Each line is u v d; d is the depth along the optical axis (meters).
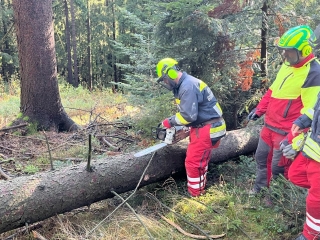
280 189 3.34
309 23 5.13
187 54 5.22
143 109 5.36
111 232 3.07
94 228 2.99
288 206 3.24
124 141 5.62
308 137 2.58
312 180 2.56
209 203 3.47
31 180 3.08
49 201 3.04
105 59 25.83
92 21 24.23
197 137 3.46
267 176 3.54
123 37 20.69
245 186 3.86
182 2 4.70
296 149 2.66
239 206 3.38
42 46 6.54
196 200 3.50
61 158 4.89
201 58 5.20
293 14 5.11
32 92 6.65
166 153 3.75
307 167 2.60
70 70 22.84
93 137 5.71
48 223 3.27
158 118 4.84
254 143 4.52
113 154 4.90
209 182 4.04
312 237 2.64
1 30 21.17
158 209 3.48
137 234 3.04
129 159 3.55
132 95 5.95
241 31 5.07
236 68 5.16
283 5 5.04
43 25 6.51
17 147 5.63
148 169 3.60
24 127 6.54
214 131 3.44
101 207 3.59
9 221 2.88
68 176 3.20
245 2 5.09
